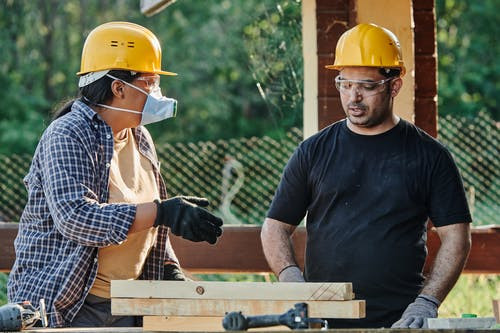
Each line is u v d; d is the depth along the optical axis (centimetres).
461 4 2162
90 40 545
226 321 424
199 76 2088
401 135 581
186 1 2088
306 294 449
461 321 459
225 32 2064
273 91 1166
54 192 508
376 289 566
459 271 569
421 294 559
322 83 752
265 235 595
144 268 564
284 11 1148
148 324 462
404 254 568
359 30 585
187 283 459
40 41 2092
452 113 2064
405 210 571
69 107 554
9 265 734
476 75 2112
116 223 500
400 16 741
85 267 521
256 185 1288
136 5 2123
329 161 582
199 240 504
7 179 1258
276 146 1295
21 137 1961
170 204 505
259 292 454
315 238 583
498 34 2150
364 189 574
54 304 516
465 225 575
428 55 774
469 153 1276
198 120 2083
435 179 574
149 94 543
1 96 1998
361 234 570
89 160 521
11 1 2011
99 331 453
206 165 1301
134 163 555
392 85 582
